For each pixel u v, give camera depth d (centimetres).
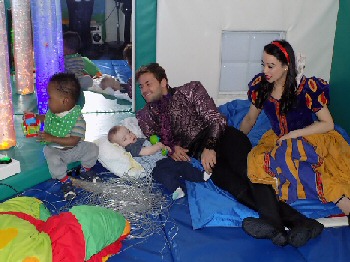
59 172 330
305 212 293
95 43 470
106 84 484
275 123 315
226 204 295
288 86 298
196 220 287
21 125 412
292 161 291
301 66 296
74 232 230
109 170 349
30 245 212
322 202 294
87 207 250
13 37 503
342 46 428
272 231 262
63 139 328
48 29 427
